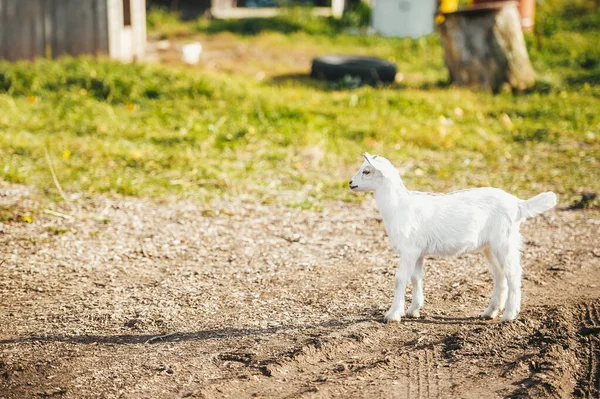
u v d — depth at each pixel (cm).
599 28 2402
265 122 1234
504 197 580
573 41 2136
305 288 663
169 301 631
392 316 585
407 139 1195
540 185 989
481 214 572
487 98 1481
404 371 509
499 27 1535
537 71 1789
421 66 1927
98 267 702
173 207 872
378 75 1680
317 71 1709
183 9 2728
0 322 583
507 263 576
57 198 873
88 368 513
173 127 1192
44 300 627
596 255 747
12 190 891
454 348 543
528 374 502
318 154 1086
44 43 1611
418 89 1591
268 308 619
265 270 706
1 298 627
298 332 570
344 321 593
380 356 532
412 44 2144
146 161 1020
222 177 967
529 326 568
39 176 945
